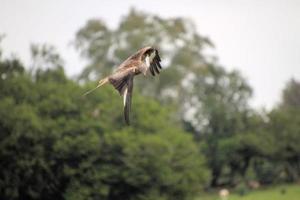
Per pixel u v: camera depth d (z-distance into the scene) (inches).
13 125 4633.4
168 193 5073.8
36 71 6333.7
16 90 5103.3
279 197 6569.9
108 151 4864.7
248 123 7613.2
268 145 7268.7
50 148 4751.5
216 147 7411.4
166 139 5147.6
